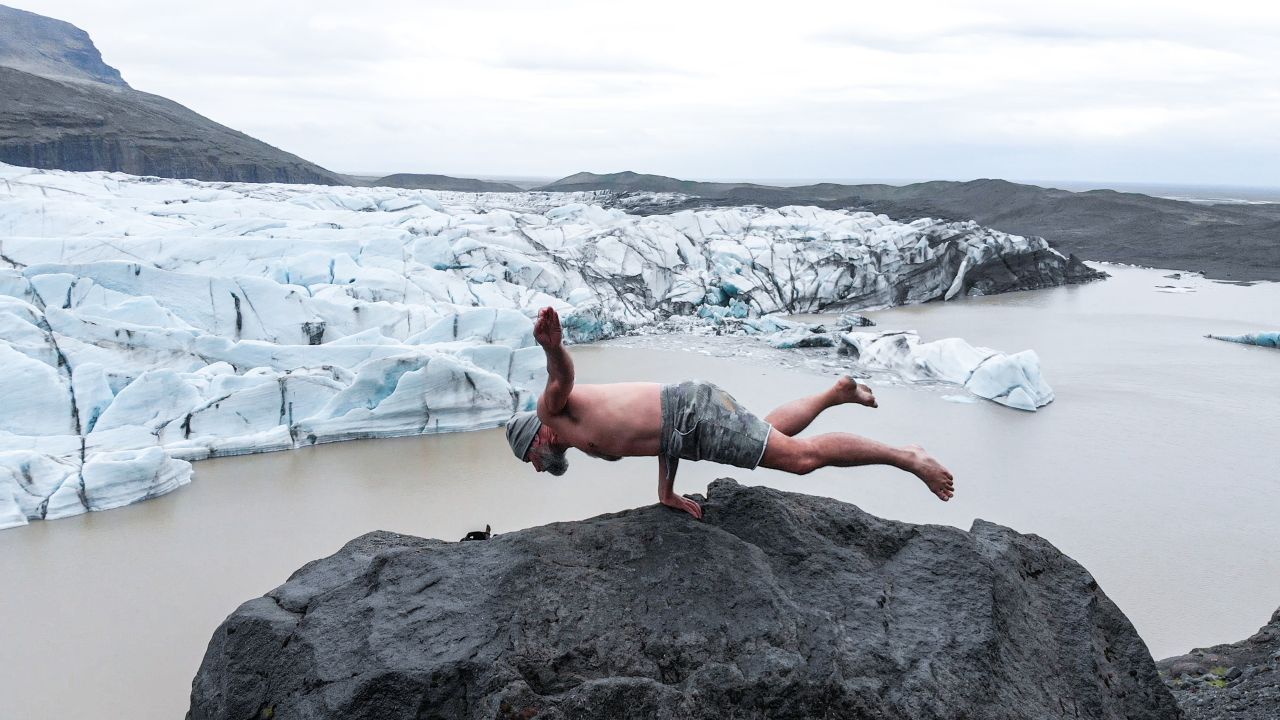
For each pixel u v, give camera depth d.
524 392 21.34
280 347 21.31
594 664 4.31
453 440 19.95
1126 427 22.11
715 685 4.13
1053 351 31.16
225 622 4.64
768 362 28.70
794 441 4.79
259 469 17.94
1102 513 16.41
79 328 20.16
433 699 4.14
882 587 4.86
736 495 5.27
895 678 4.39
